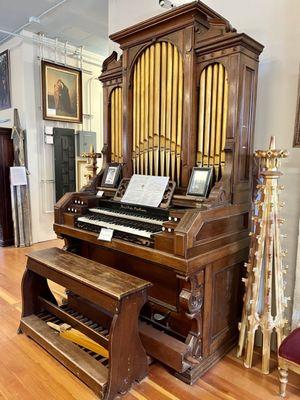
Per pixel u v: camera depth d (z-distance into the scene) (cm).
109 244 218
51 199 505
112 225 223
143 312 230
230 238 206
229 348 221
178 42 213
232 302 221
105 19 402
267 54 219
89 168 296
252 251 206
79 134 518
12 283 335
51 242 500
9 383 185
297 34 206
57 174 497
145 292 181
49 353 210
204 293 190
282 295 201
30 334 226
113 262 248
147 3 286
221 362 210
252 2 223
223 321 214
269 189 196
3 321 257
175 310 205
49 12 383
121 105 267
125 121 255
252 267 206
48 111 475
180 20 209
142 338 202
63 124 504
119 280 184
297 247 210
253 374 198
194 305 183
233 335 226
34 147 474
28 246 475
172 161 228
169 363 189
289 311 221
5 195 468
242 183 212
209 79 205
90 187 277
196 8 197
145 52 235
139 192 238
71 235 252
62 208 264
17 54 457
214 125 207
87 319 243
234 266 218
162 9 274
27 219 473
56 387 182
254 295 201
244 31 228
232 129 197
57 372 195
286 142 216
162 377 193
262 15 219
